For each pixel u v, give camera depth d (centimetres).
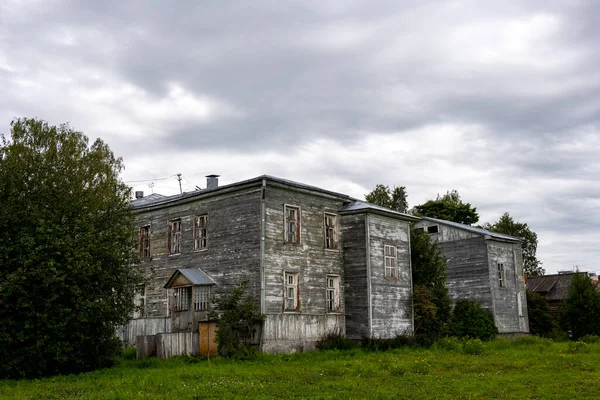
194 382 1670
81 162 2989
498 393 1505
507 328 3950
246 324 2453
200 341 2378
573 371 1966
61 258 1991
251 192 2700
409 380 1744
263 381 1712
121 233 2242
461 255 4078
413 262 3397
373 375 1861
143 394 1461
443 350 2797
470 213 6756
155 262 3138
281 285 2641
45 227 1977
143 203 3638
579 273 4388
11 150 2831
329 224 3000
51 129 3023
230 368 1998
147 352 2319
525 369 2033
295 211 2808
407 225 3231
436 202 6788
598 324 4069
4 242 1950
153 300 3106
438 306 3316
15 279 1850
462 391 1538
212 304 2702
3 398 1462
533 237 7775
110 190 3058
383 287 2952
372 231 2966
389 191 6750
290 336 2594
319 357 2397
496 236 3988
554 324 4325
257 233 2627
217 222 2831
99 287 2084
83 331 2034
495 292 3925
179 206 3070
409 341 2877
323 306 2833
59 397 1478
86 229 2109
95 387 1631
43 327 1933
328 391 1526
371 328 2825
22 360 1916
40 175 2147
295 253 2739
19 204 2016
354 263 2947
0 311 1884
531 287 5956
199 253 2883
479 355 2589
